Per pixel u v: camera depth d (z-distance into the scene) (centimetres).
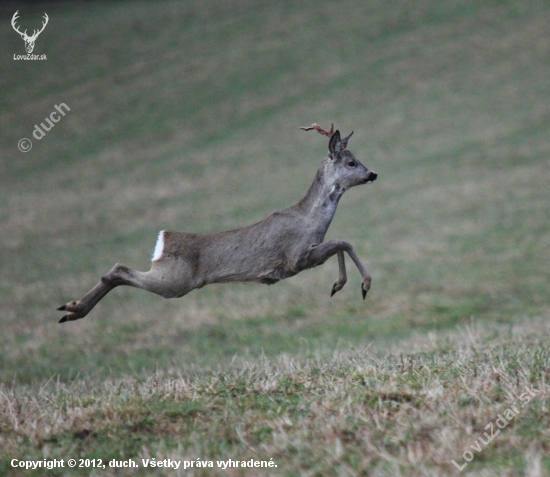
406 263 7612
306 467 2098
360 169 3088
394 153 12850
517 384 2598
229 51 18850
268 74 17338
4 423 2541
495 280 6725
